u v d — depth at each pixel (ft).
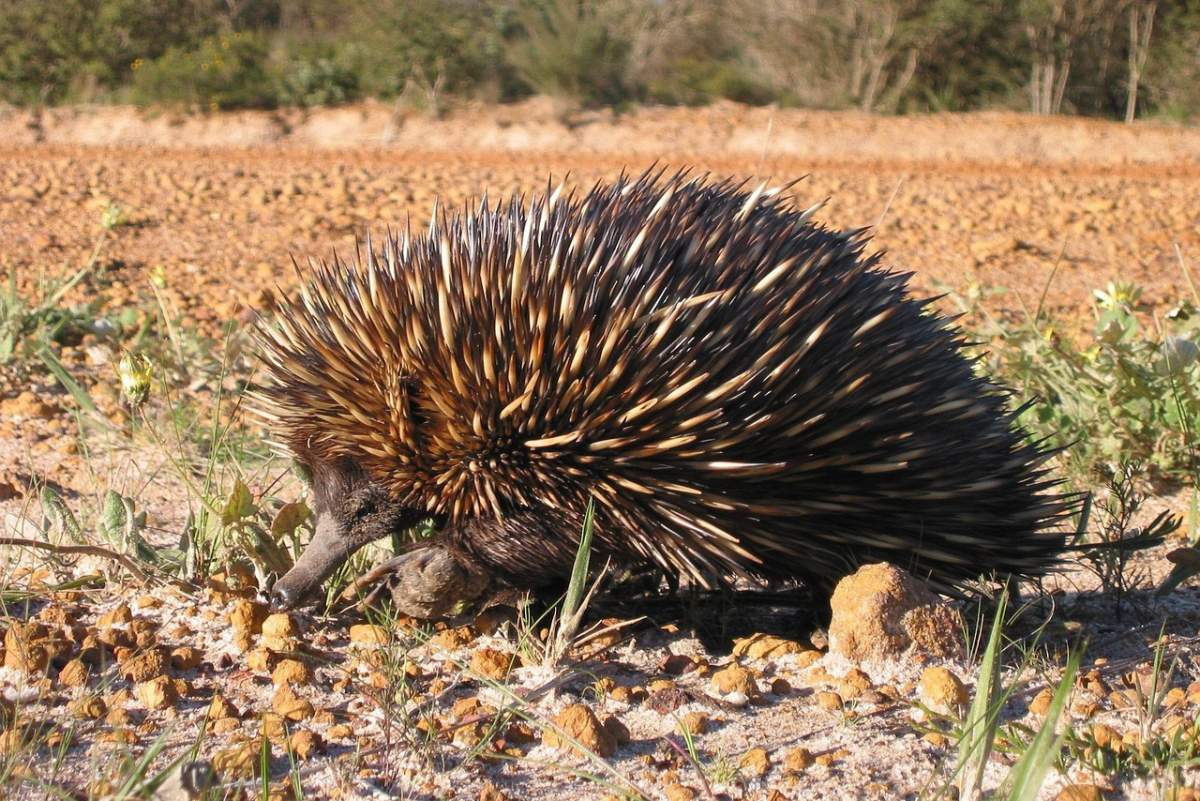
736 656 4.91
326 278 4.91
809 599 5.16
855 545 4.86
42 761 4.34
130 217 12.35
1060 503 5.14
